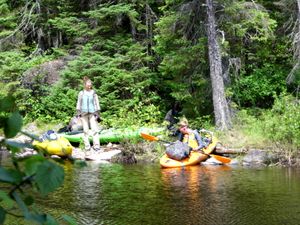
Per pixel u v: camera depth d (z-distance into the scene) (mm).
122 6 18078
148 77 17938
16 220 5164
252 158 11828
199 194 7625
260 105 16984
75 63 17547
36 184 1032
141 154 13078
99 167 11078
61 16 20047
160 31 15344
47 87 18625
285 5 16188
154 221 5902
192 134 12148
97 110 13750
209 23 14273
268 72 16500
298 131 12203
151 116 15172
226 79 15492
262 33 14727
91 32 18609
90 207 6625
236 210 6484
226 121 14195
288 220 5941
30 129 17234
